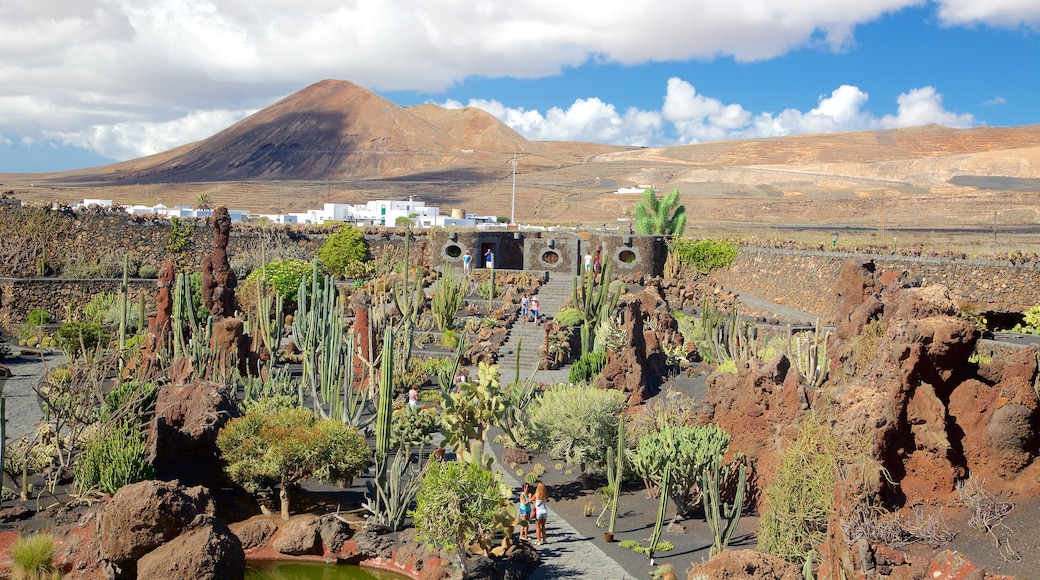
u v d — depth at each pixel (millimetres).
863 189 186750
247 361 40969
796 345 29234
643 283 66188
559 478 30719
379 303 54812
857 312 25391
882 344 20047
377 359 38219
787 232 119250
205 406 28734
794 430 24406
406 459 26625
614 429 29250
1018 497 18328
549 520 26469
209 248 71375
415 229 76000
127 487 20016
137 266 66938
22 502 24719
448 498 21844
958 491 18297
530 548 23328
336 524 24203
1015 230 120875
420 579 22484
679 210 77938
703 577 17531
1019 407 18766
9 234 65000
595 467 29406
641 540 24516
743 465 25078
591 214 185250
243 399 36562
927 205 156500
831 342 27375
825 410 21453
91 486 24578
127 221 68750
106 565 19672
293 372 43906
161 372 37812
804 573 17812
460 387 26719
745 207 168625
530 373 46656
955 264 50688
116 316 56125
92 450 25078
